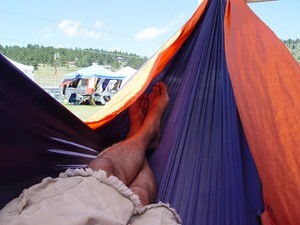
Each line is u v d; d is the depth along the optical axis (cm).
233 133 148
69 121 144
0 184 110
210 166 149
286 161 115
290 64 130
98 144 179
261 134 122
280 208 117
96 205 86
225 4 165
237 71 136
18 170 117
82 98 1451
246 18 147
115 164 122
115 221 85
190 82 170
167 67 187
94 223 80
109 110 177
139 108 180
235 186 140
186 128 162
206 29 170
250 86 131
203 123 159
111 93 1490
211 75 165
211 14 169
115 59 3247
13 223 75
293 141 116
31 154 123
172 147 161
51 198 84
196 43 176
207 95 163
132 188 127
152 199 136
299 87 124
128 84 182
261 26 145
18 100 116
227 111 154
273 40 138
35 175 125
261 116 124
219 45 165
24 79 116
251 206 135
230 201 139
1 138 111
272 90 126
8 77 110
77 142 154
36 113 125
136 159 135
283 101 123
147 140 155
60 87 1521
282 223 118
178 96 179
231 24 149
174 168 154
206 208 141
